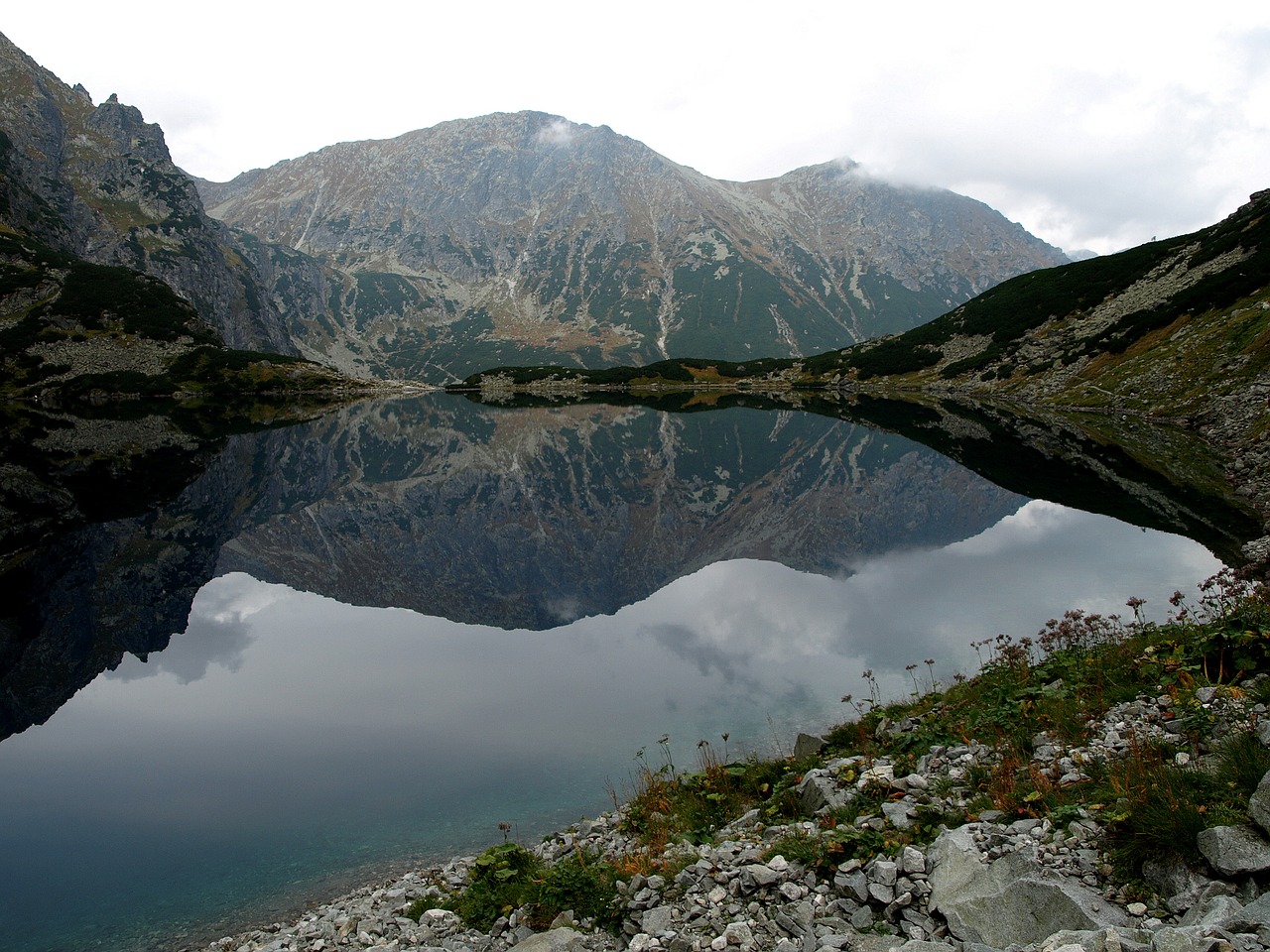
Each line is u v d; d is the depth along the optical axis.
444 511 64.94
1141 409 77.69
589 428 114.56
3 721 21.11
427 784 16.98
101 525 45.38
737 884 8.39
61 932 12.36
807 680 21.33
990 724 12.27
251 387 166.50
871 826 9.11
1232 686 9.82
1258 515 34.72
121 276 173.00
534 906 9.48
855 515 50.22
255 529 50.34
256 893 13.22
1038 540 35.53
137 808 16.20
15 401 124.06
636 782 16.22
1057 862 7.07
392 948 9.48
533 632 31.28
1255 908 5.29
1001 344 132.62
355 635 31.03
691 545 53.12
